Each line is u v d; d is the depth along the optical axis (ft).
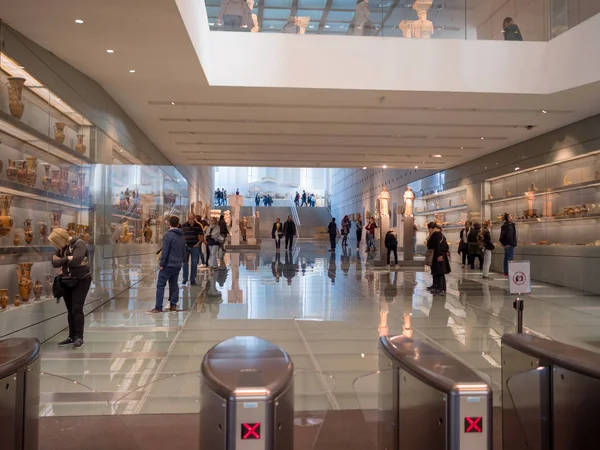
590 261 37.63
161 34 23.80
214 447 6.48
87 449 10.76
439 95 32.99
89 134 28.53
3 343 9.39
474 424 6.68
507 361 10.16
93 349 19.76
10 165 19.63
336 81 31.73
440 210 68.90
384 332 22.88
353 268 52.42
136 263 39.55
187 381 15.47
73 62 26.43
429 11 32.30
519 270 15.62
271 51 31.60
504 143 49.44
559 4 31.83
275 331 22.95
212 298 32.14
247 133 45.03
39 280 21.66
